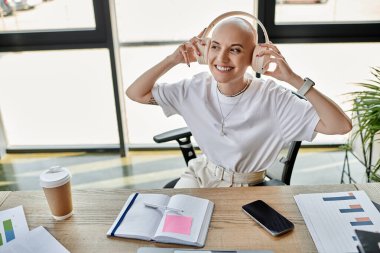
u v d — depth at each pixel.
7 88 2.99
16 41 2.73
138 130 3.11
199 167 1.52
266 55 1.20
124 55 2.84
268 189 1.17
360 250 0.82
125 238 0.98
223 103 1.37
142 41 2.78
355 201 1.08
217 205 1.10
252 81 1.38
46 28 2.73
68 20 2.70
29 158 3.03
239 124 1.36
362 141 2.07
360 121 1.91
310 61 2.82
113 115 3.07
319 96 1.21
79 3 2.65
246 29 1.19
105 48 2.71
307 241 0.94
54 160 2.98
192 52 1.35
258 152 1.41
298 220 1.02
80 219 1.06
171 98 1.44
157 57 2.83
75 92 3.00
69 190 1.05
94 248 0.94
